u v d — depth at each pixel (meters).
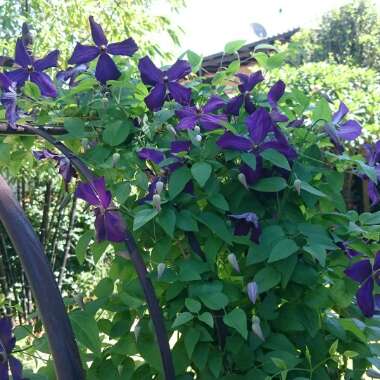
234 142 0.61
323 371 0.63
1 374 0.59
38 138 0.75
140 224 0.57
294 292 0.62
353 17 4.23
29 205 2.28
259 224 0.62
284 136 0.62
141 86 0.71
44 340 0.62
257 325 0.57
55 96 0.70
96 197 0.59
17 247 0.44
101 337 0.70
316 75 2.14
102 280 0.67
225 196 0.65
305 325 0.62
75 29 1.88
